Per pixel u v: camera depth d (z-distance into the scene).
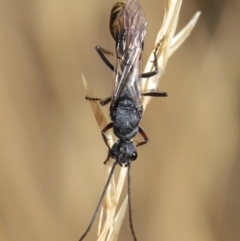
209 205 0.10
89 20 0.11
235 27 0.11
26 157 0.10
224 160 0.10
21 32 0.11
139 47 0.09
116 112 0.08
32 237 0.10
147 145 0.10
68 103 0.11
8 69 0.11
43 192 0.10
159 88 0.11
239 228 0.10
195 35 0.11
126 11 0.09
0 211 0.10
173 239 0.10
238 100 0.10
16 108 0.10
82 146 0.10
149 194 0.10
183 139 0.10
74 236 0.10
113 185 0.08
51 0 0.11
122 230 0.10
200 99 0.10
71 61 0.11
